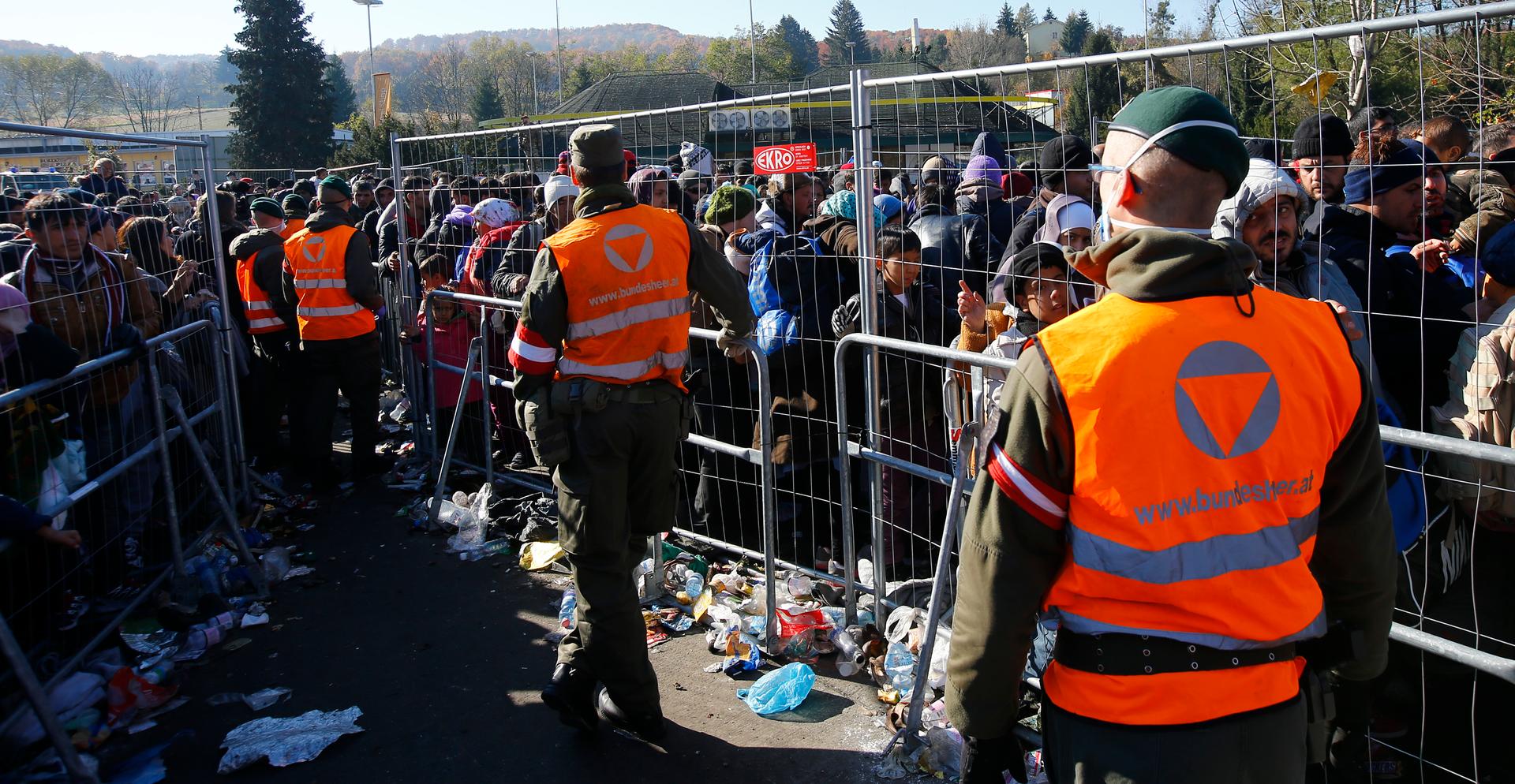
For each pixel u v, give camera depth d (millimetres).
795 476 4852
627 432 3137
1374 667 1809
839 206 4914
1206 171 1625
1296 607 1627
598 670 3236
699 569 4590
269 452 6422
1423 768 2945
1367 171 3365
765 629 3912
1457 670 3090
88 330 4094
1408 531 2803
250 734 3430
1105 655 1638
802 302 4410
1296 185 2879
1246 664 1604
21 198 4129
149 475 4457
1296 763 1662
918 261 3994
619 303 3096
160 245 5238
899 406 4008
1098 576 1616
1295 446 1589
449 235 6371
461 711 3586
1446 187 3840
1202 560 1575
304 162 48094
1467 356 2895
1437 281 3199
